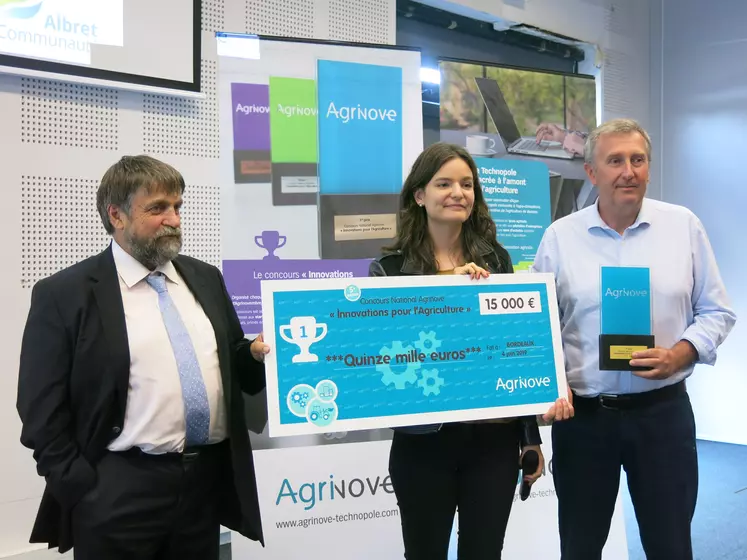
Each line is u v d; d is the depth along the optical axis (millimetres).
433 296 1646
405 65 2699
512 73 3156
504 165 3014
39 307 1435
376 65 2650
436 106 3129
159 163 1508
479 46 4152
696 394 4613
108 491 1429
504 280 1697
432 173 1608
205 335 1572
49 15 2238
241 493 1568
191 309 1587
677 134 4715
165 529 1481
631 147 1705
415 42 3826
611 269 1738
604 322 1731
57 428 1402
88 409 1435
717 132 4520
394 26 3279
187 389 1491
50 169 2344
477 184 1720
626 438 1747
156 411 1454
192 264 1683
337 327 1584
